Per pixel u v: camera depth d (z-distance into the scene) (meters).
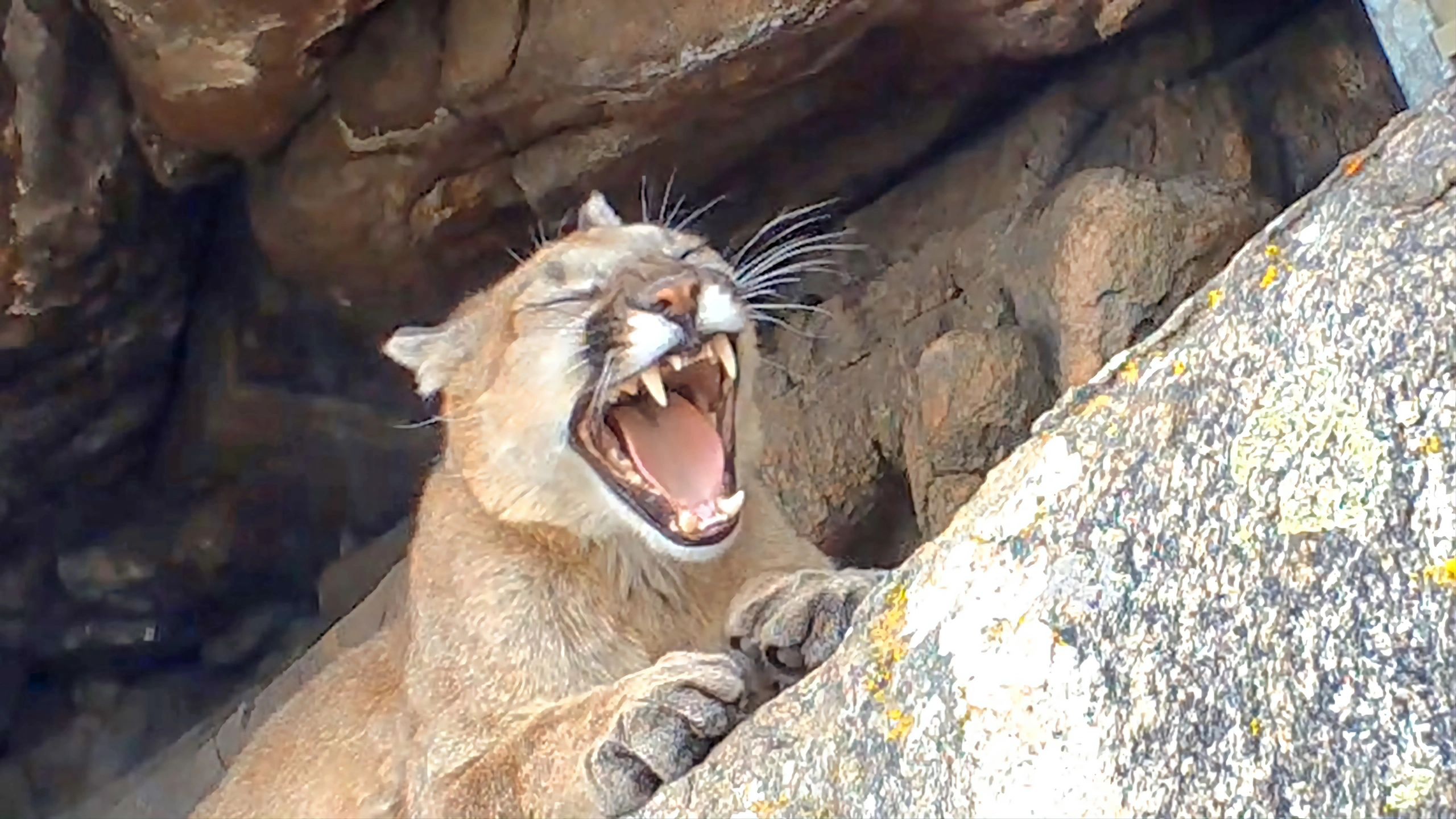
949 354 1.54
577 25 1.55
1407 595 0.60
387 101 1.66
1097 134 1.68
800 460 1.65
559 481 1.14
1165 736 0.63
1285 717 0.61
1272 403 0.66
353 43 1.64
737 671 0.91
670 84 1.55
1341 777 0.60
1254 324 0.68
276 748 1.33
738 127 1.63
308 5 1.58
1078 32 1.57
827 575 0.97
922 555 0.77
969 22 1.56
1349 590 0.61
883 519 1.65
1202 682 0.63
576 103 1.59
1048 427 0.75
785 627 0.93
